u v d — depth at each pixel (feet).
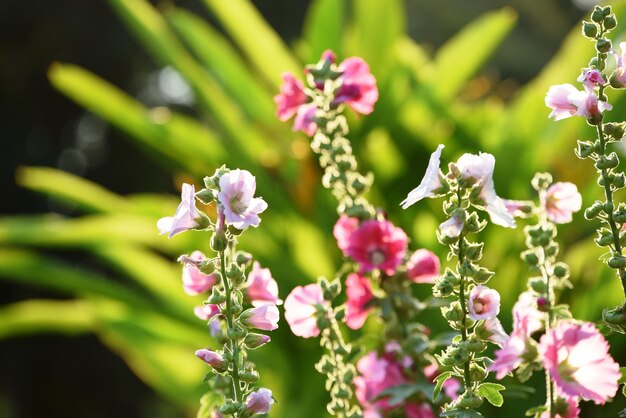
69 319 20.84
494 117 19.48
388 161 18.54
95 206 19.98
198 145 20.21
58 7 57.82
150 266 19.71
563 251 16.83
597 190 16.52
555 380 6.69
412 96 18.79
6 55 57.21
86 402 53.31
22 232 18.90
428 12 61.87
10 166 56.24
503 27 18.79
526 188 17.70
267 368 18.53
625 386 6.72
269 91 20.06
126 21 20.68
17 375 52.85
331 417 17.58
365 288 8.10
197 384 19.15
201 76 20.30
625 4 15.15
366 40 18.31
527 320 7.03
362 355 8.02
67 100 58.39
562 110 6.86
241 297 6.88
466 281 6.91
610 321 6.80
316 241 19.16
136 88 61.93
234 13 19.70
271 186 19.40
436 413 7.84
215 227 6.68
